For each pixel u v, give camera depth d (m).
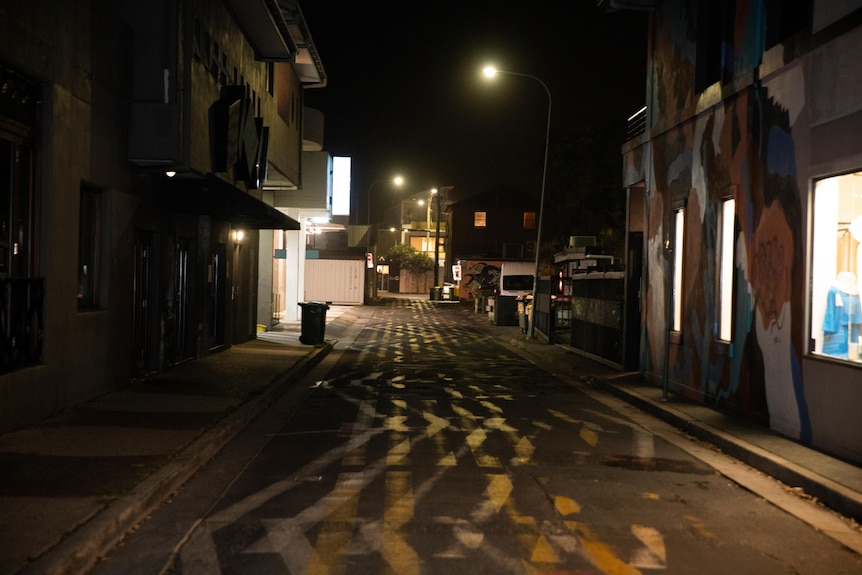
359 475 7.49
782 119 9.43
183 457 7.56
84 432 8.56
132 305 12.12
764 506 6.75
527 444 9.12
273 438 9.31
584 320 19.81
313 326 21.53
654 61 14.66
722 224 11.35
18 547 4.91
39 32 8.64
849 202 8.23
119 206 11.34
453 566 5.09
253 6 14.80
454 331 30.11
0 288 8.19
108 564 5.07
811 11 8.81
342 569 4.99
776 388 9.46
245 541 5.52
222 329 18.45
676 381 12.95
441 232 90.44
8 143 8.50
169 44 11.48
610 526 6.05
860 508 6.34
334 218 38.06
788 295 9.20
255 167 16.73
